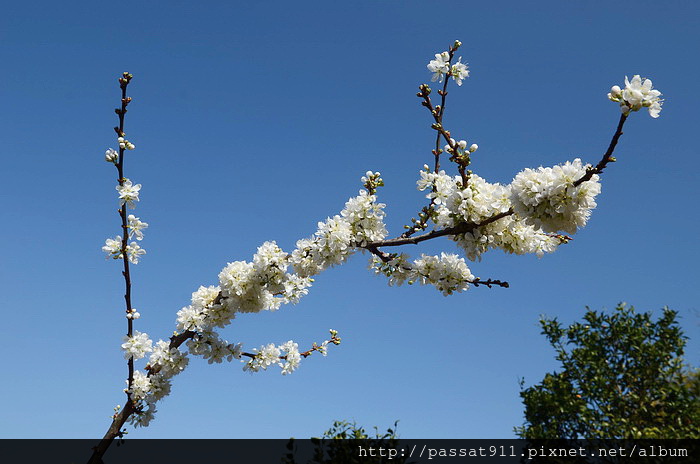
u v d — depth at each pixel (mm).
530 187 4621
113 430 6180
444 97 5750
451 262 5965
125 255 6078
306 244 5965
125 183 5805
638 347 6715
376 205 5812
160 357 6430
